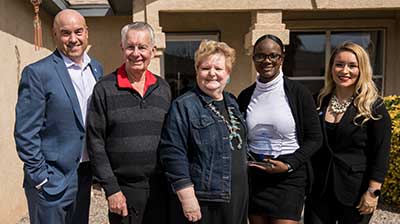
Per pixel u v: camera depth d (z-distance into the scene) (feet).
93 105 9.97
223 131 9.46
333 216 11.29
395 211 19.08
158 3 19.88
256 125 10.60
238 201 9.63
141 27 9.99
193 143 9.34
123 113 9.89
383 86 28.89
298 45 28.50
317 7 20.10
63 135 10.40
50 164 10.49
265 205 10.78
